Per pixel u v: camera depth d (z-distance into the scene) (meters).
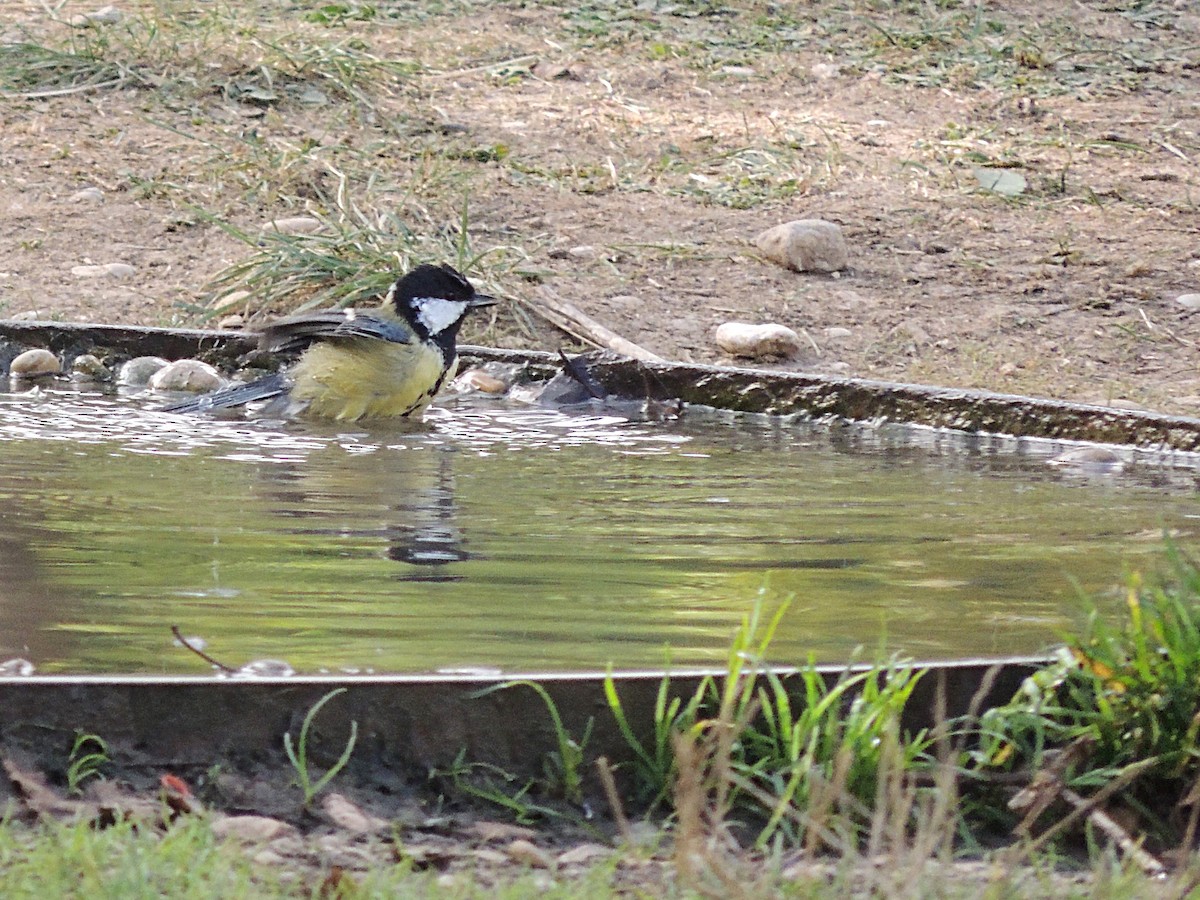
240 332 13.48
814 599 7.30
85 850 4.91
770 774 5.75
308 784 5.58
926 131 22.14
